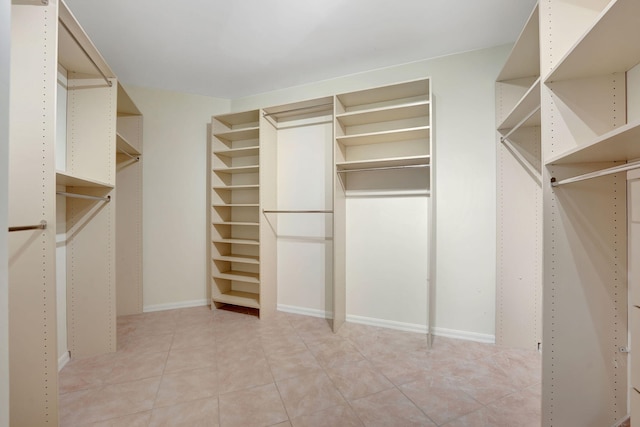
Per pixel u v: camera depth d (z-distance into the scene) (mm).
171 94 3055
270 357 2021
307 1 1769
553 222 1290
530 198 2107
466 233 2297
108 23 1955
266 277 2832
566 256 1286
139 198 2908
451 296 2342
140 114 2861
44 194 1222
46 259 1226
